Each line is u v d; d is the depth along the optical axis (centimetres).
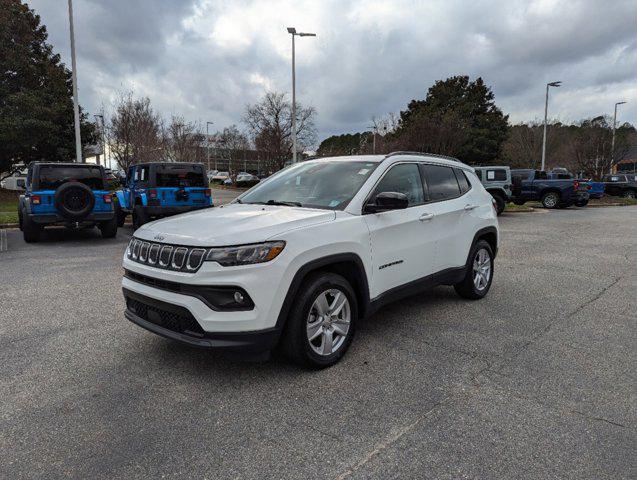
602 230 1339
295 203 423
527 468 250
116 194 1438
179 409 310
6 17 2198
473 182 573
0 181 2631
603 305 559
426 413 306
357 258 384
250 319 320
